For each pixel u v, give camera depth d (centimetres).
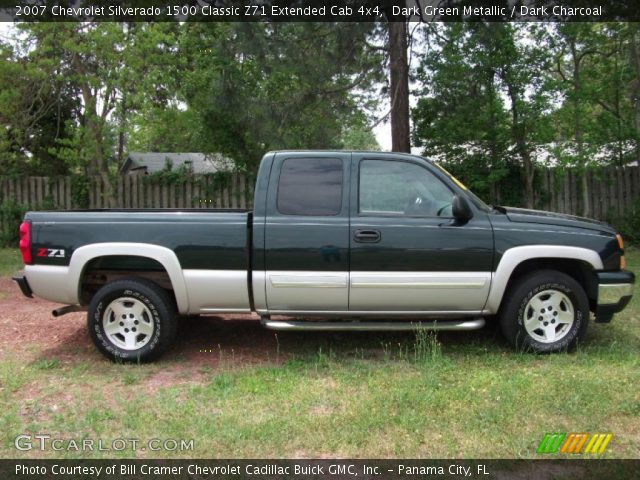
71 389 454
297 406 408
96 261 512
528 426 371
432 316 512
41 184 1399
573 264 533
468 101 1198
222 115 1229
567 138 1209
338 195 504
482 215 506
